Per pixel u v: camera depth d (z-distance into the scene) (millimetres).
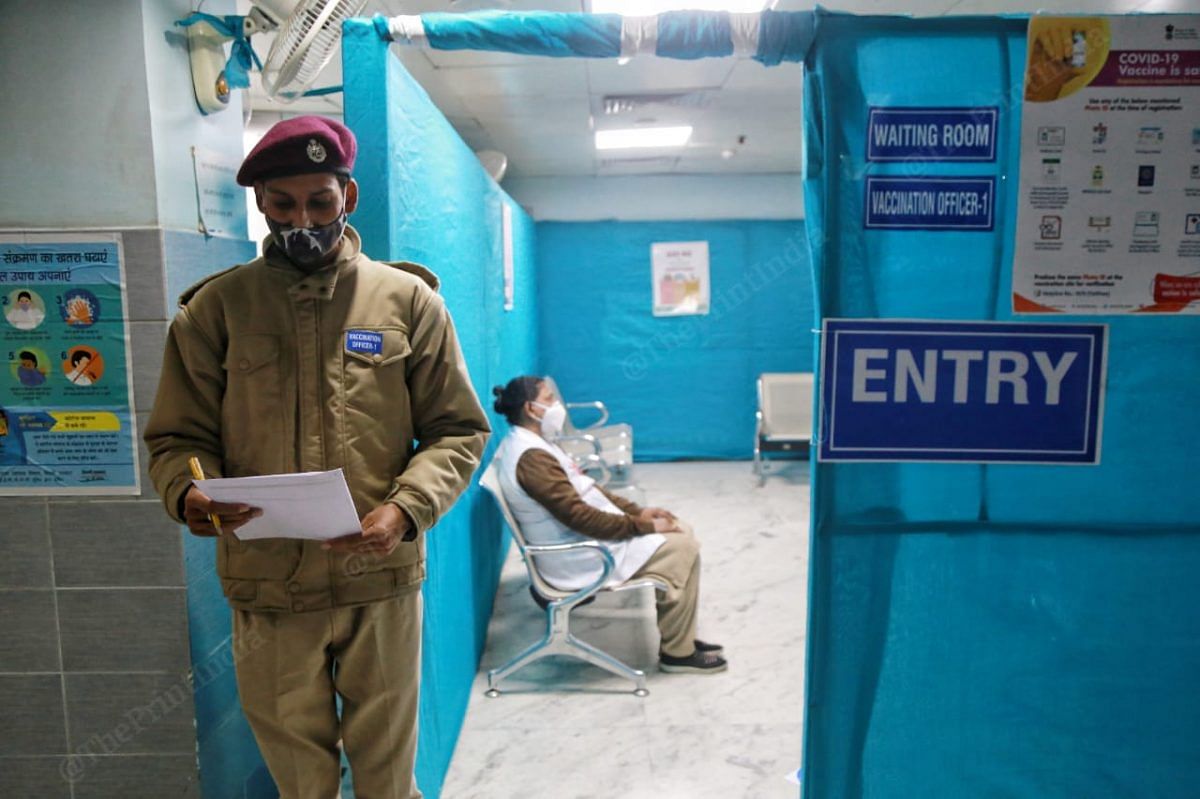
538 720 2273
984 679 1407
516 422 2588
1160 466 1356
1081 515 1369
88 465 1556
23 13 1458
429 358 1244
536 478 2443
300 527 1055
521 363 4336
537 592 2592
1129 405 1347
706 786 1935
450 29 1442
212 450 1187
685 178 5883
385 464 1198
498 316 3264
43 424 1545
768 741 2139
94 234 1501
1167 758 1423
